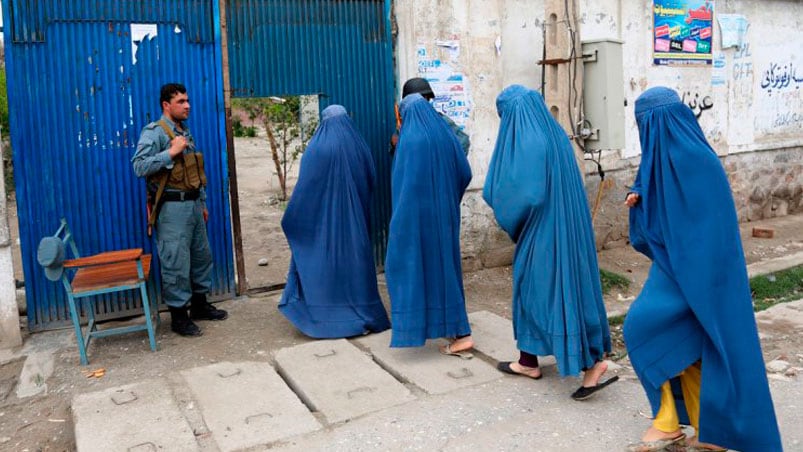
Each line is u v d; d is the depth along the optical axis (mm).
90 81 5328
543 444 3660
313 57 6121
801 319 5910
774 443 3088
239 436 3732
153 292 5555
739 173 9586
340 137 5309
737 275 3121
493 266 7207
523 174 3959
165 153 4949
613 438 3705
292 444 3680
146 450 3561
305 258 5355
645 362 3273
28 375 4645
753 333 3127
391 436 3754
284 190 11492
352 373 4527
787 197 10273
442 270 4695
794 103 10141
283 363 4680
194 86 5668
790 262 7840
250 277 7039
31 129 5188
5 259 5074
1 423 4094
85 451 3557
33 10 5117
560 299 3959
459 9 6633
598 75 6289
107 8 5324
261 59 5910
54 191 5301
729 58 9133
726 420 3098
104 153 5422
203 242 5422
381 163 6520
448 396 4215
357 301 5332
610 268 7434
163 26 5516
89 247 5445
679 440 3379
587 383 4105
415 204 4594
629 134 8109
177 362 4801
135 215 5559
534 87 7219
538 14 7152
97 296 5547
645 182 3312
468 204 6949
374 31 6371
